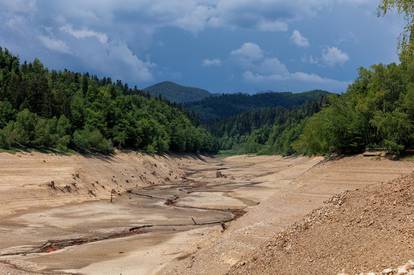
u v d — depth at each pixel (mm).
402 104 68188
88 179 82125
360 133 74188
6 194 62969
